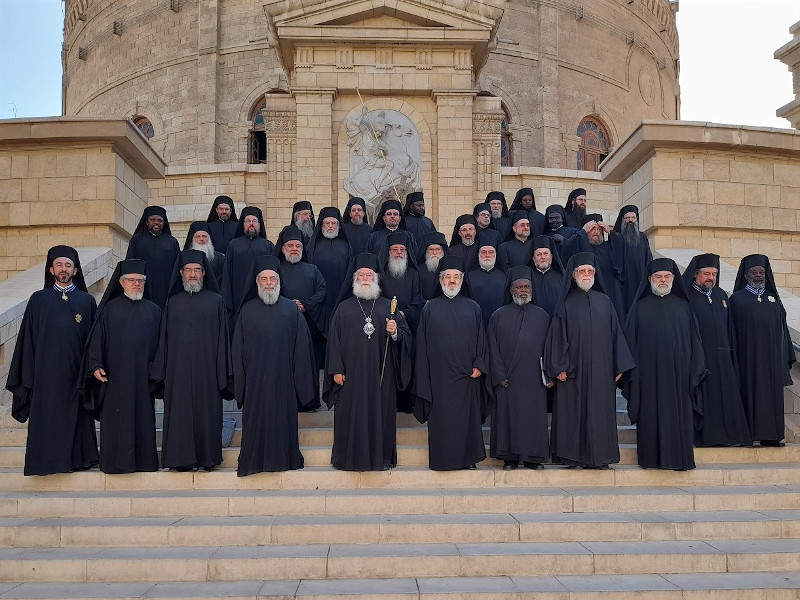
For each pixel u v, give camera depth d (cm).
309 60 1509
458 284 713
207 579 544
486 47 1541
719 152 1094
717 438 731
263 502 623
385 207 923
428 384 686
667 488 671
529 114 2717
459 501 629
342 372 680
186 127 2669
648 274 721
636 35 3078
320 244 916
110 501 623
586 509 633
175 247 957
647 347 700
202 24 2675
